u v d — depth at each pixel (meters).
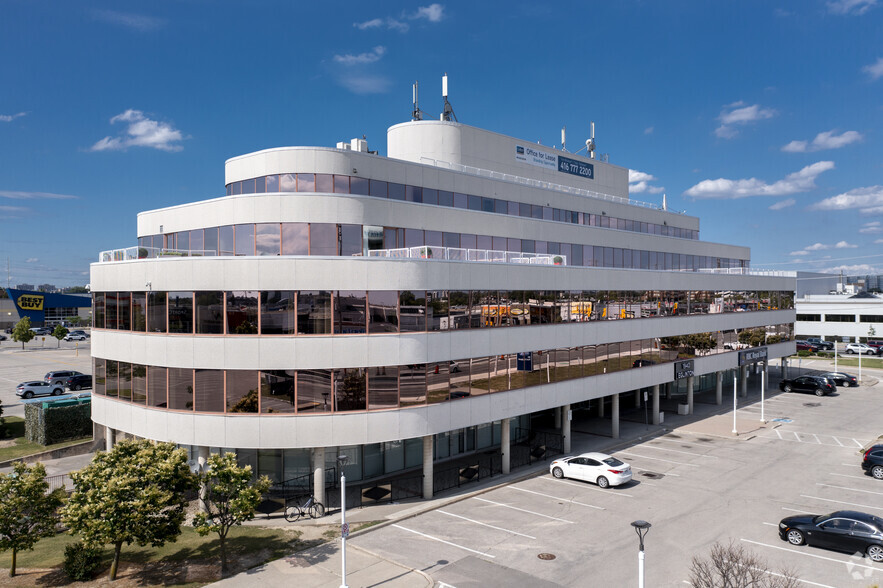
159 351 25.42
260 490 20.05
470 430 34.88
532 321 31.70
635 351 39.69
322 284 24.42
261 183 30.59
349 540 22.16
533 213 40.38
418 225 30.83
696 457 33.72
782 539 21.80
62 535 23.75
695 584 16.55
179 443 24.95
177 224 30.55
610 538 22.06
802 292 118.25
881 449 30.42
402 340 25.59
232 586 18.50
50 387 52.72
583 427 41.69
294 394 24.28
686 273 45.22
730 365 51.22
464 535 22.56
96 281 29.06
